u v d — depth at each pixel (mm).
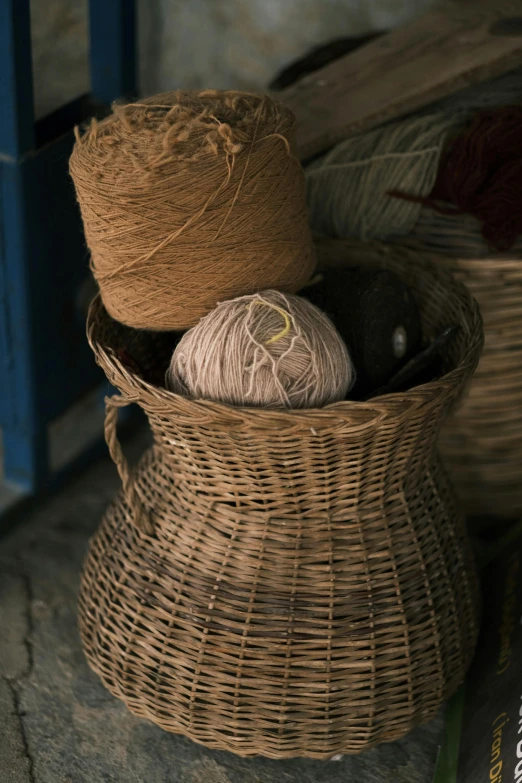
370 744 1073
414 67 1388
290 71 1584
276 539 1032
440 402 964
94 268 1079
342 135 1341
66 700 1211
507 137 1200
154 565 1083
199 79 1823
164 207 939
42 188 1319
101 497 1602
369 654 1037
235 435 929
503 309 1310
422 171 1258
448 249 1296
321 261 1341
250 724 1043
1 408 1487
